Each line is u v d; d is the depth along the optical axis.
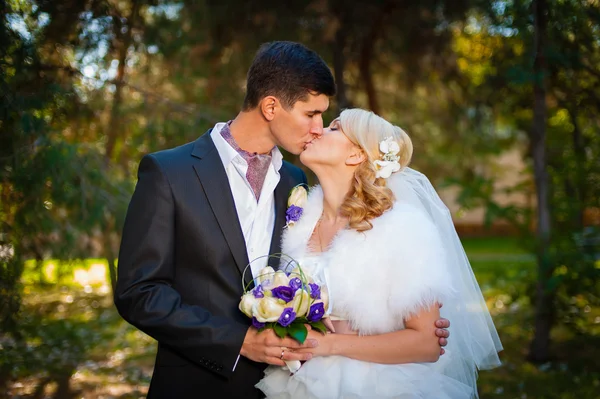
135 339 5.55
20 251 3.85
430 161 8.52
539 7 4.23
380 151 2.14
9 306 3.88
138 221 2.02
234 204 2.12
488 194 5.19
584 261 4.49
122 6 4.65
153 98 4.77
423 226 2.03
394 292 1.93
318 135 2.18
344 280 1.99
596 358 4.71
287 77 2.09
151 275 1.96
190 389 2.06
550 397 4.01
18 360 4.67
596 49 4.44
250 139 2.20
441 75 6.38
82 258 4.27
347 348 1.95
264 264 2.18
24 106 3.51
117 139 4.97
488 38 5.35
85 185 4.02
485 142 8.66
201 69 5.60
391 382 1.91
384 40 6.00
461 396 2.03
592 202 4.75
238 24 5.11
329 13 5.01
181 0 4.99
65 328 5.81
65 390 4.17
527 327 5.34
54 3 3.88
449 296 1.96
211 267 2.05
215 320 1.94
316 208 2.28
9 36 3.51
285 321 1.82
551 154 4.94
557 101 4.72
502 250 11.77
